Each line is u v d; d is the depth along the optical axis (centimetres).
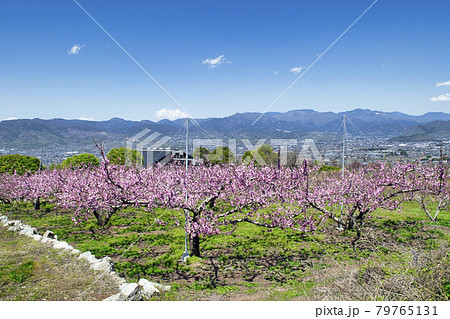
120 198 970
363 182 1220
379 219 1365
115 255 917
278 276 736
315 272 725
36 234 1046
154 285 647
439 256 518
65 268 710
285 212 1027
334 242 1034
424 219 1355
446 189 1217
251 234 1166
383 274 548
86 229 1281
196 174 1010
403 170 1223
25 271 676
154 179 1045
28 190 1823
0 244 899
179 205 865
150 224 1366
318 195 1134
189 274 761
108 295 575
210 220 909
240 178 895
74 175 1406
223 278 730
